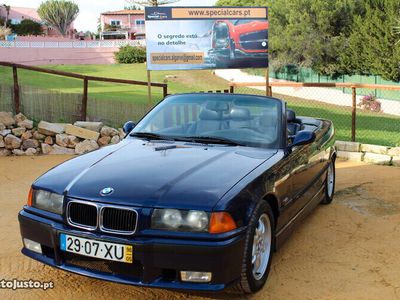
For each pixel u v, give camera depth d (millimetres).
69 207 3582
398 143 12531
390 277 4199
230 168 3924
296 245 4992
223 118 4934
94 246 3438
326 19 31219
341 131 15602
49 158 9336
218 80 33031
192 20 9797
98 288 3977
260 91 27031
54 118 10586
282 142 4680
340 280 4145
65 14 77188
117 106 11102
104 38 75000
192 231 3344
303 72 33844
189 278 3350
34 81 25062
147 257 3336
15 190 7051
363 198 6801
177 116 5078
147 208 3395
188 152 4305
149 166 3932
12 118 9727
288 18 33094
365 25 29109
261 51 10141
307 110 22469
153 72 36531
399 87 9461
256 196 3680
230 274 3389
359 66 30266
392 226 5586
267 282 4094
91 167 4008
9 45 45844
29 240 3838
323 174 5984
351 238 5203
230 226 3373
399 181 7754
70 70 37875
